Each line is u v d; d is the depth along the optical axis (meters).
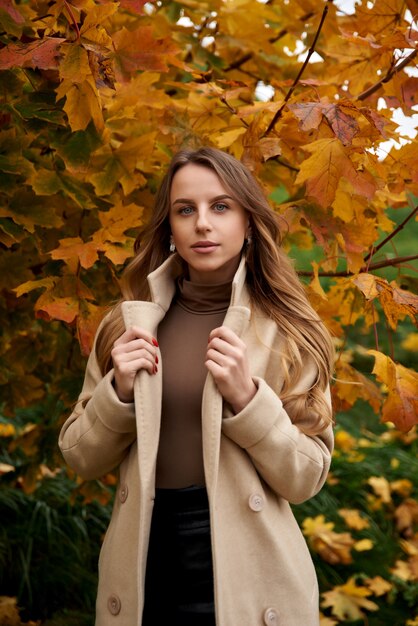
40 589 2.94
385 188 2.21
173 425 1.65
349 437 4.21
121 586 1.59
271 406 1.53
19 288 1.95
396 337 5.44
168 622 1.59
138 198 2.32
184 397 1.65
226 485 1.57
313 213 2.06
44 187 1.99
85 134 1.97
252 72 2.88
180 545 1.60
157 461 1.65
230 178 1.64
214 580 1.45
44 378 2.85
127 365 1.57
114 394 1.59
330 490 3.79
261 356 1.64
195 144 2.20
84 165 1.95
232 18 2.68
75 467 1.72
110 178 2.10
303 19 2.66
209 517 1.61
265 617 1.53
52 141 1.95
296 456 1.55
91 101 1.79
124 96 2.14
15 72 1.97
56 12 1.83
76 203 2.22
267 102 2.17
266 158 2.00
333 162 1.82
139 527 1.51
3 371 2.60
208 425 1.52
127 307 1.66
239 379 1.52
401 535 3.55
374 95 2.30
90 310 1.96
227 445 1.58
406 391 1.88
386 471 4.02
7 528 3.16
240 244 1.68
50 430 2.77
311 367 1.68
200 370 1.66
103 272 2.31
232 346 1.52
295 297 1.74
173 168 1.71
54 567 3.02
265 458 1.54
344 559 3.13
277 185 2.58
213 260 1.63
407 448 4.45
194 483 1.63
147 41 1.84
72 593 2.96
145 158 2.12
